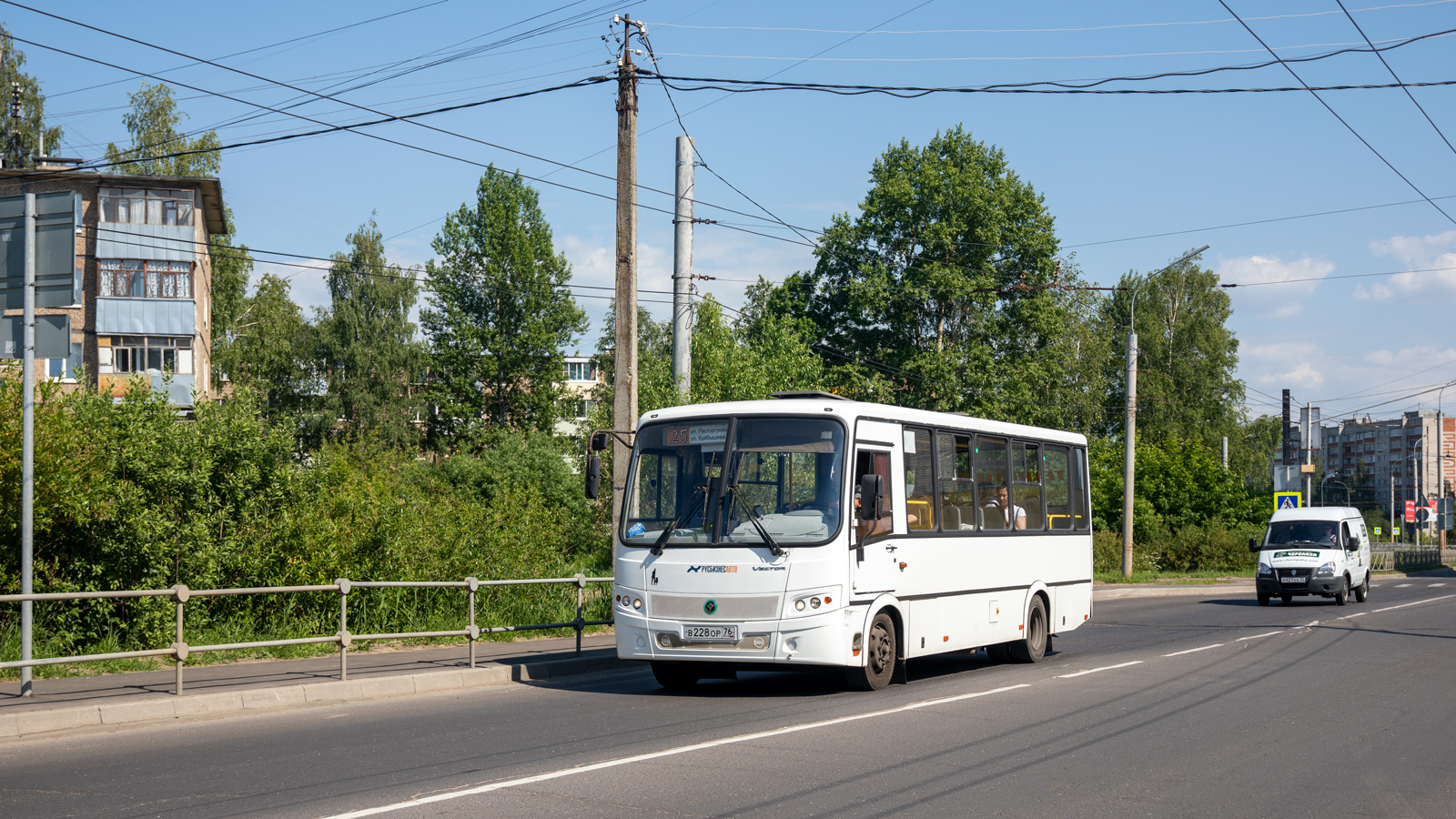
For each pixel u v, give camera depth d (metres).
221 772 7.96
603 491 28.20
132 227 48.03
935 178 52.12
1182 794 7.51
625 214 18.39
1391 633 20.88
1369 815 7.02
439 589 16.84
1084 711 11.11
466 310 68.31
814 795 7.31
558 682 13.73
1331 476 124.56
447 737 9.48
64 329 10.68
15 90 50.25
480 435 65.81
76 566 13.09
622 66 18.34
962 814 6.90
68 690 10.97
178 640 10.55
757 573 12.09
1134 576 42.16
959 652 18.31
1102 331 74.94
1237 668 15.16
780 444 12.55
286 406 64.31
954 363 50.88
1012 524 16.12
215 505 14.85
